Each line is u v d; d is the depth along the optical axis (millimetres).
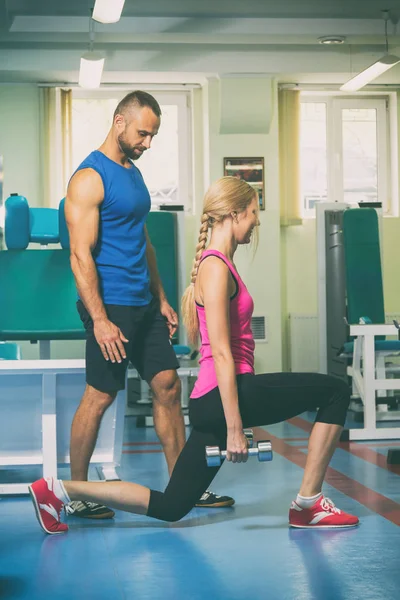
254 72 8984
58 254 5238
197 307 2873
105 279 3383
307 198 9828
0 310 5133
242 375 2854
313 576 2475
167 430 3473
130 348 3402
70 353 9242
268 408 2857
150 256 3670
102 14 6516
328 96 9797
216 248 2891
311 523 3092
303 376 2910
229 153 9273
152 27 8070
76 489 3000
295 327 9500
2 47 8680
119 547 2852
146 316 3484
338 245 8094
